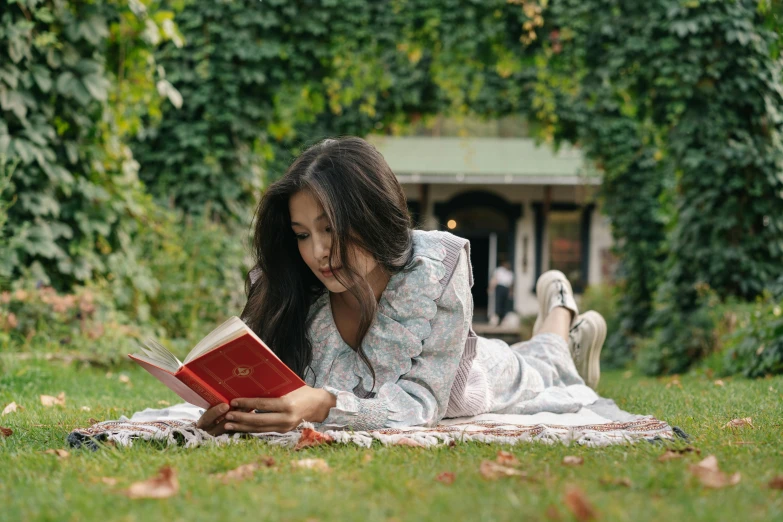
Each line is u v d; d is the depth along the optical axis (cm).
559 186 1948
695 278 710
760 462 184
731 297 674
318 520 134
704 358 673
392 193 227
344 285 221
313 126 1015
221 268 718
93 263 561
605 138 1009
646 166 1016
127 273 589
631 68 741
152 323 628
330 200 215
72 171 550
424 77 976
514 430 230
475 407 262
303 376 244
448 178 1862
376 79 863
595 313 364
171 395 411
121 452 197
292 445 212
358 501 146
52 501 148
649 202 1016
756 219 692
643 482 159
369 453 196
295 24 761
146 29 565
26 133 510
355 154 224
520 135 1895
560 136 1052
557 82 822
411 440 209
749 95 681
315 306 244
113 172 581
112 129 581
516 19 788
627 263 1031
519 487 158
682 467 172
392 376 240
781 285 640
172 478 155
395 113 1019
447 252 241
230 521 133
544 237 1931
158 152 753
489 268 2014
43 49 515
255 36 758
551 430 219
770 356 514
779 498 150
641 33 720
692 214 697
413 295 235
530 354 324
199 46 752
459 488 157
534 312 1808
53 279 546
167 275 669
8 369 441
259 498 146
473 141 1895
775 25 538
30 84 506
